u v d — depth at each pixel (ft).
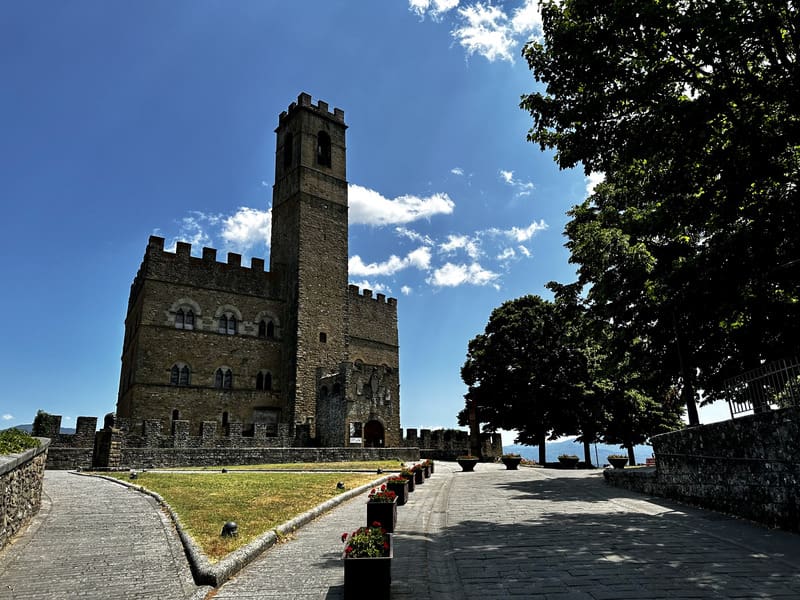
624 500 60.49
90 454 105.50
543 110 52.08
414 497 65.05
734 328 66.80
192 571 29.94
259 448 117.80
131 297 177.78
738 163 46.26
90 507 50.08
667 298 63.72
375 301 214.07
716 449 49.65
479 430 180.55
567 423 156.46
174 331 155.84
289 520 43.55
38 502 48.19
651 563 30.42
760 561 30.45
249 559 32.40
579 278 104.37
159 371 150.92
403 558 32.76
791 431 39.34
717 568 29.09
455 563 31.48
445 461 167.53
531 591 25.77
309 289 178.50
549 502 59.47
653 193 55.47
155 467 104.27
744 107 45.91
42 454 49.39
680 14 43.57
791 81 42.06
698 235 72.43
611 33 46.26
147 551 34.40
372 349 207.21
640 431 161.58
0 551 33.65
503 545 36.19
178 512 46.11
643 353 87.30
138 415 144.87
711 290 54.70
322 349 177.06
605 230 82.23
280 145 204.03
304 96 196.34
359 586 24.22
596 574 28.40
